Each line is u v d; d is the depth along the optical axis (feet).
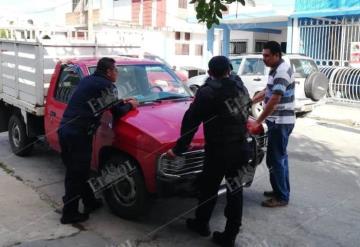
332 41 45.65
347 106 41.37
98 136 16.10
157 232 14.84
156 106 17.04
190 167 14.14
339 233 14.89
